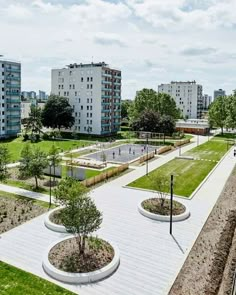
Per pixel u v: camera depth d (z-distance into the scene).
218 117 94.38
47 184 35.78
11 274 17.25
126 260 19.36
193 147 68.00
